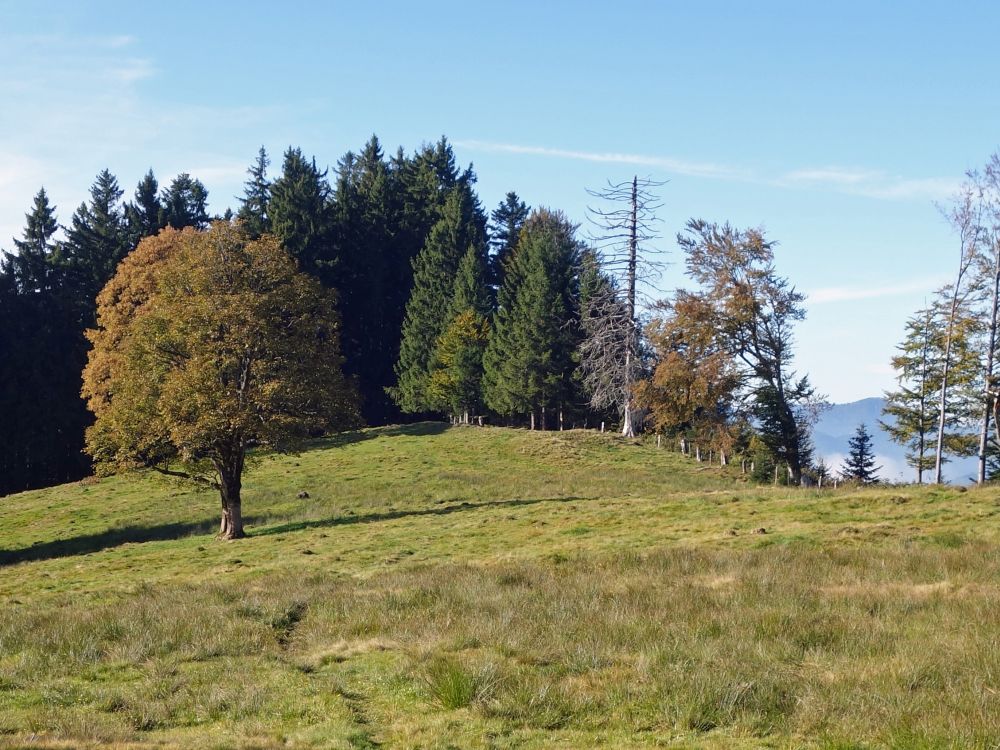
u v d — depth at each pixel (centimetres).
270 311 3850
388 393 8744
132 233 8462
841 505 2894
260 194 9638
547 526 3064
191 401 3538
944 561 1864
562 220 9762
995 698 1010
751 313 4309
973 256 4275
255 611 1794
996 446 5038
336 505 4434
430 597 1803
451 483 4947
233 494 3800
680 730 989
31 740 993
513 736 986
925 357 5325
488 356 7669
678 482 4944
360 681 1245
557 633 1418
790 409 4425
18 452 7000
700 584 1834
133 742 998
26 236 8225
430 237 9300
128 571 3047
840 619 1431
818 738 945
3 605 2409
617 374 6494
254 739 990
